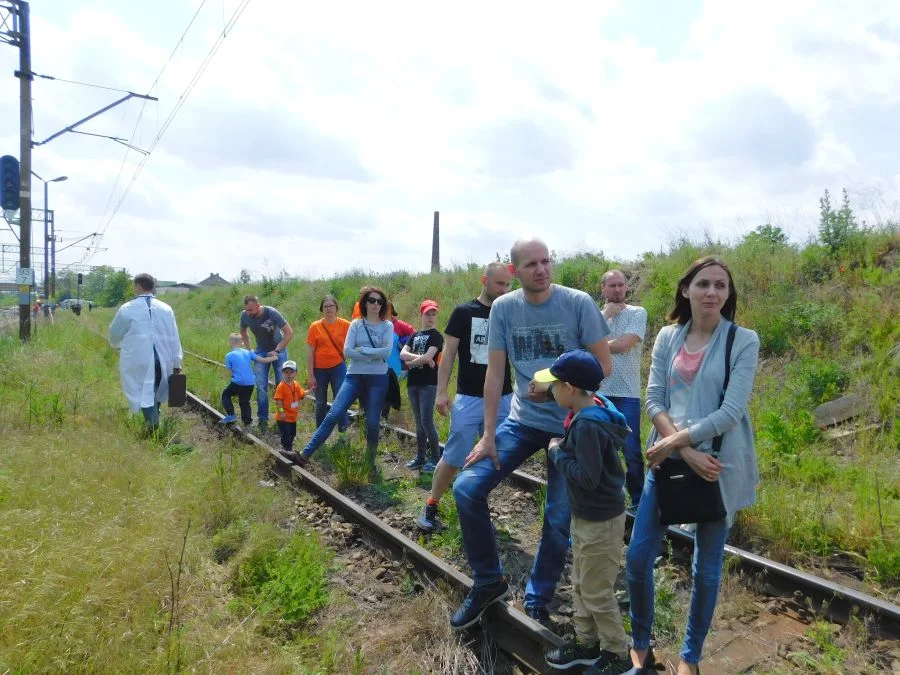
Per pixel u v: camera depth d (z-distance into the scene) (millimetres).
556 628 3656
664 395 3205
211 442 7762
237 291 28625
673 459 2973
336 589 4184
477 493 3570
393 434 8195
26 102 15875
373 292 6910
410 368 6930
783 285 9297
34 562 3527
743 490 2928
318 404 8195
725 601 3924
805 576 3926
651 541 3082
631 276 11688
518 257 3607
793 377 7730
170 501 4840
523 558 4723
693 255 11086
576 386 3002
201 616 3574
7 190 15789
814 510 4863
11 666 2893
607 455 2961
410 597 4098
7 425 7090
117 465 5543
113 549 3828
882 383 6898
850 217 9492
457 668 3367
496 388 3738
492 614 3713
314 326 8117
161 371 7867
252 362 9023
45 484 4840
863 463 5758
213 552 4484
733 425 2855
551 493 3723
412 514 5598
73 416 7801
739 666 3316
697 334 3146
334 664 3344
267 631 3629
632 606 3145
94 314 42469
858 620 3523
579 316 3604
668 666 3311
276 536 4699
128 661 3021
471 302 5086
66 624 3104
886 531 4473
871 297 8125
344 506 5469
